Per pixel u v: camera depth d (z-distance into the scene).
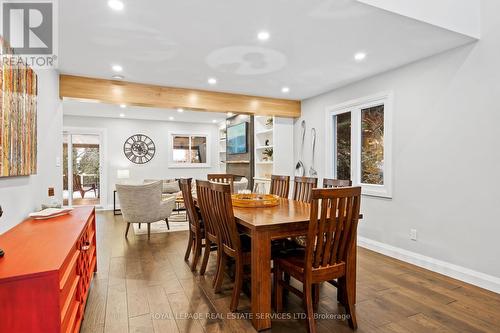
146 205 4.14
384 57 3.08
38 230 1.87
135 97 4.03
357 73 3.63
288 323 2.02
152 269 2.99
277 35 2.56
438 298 2.36
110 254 3.49
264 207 2.63
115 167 7.37
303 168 5.07
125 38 2.61
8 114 1.82
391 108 3.47
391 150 3.47
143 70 3.50
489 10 2.55
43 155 2.83
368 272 2.92
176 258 3.35
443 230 2.93
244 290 2.51
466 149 2.72
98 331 1.88
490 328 1.93
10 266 1.22
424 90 3.10
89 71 3.52
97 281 2.68
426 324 1.98
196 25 2.37
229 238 2.29
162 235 4.43
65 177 6.85
